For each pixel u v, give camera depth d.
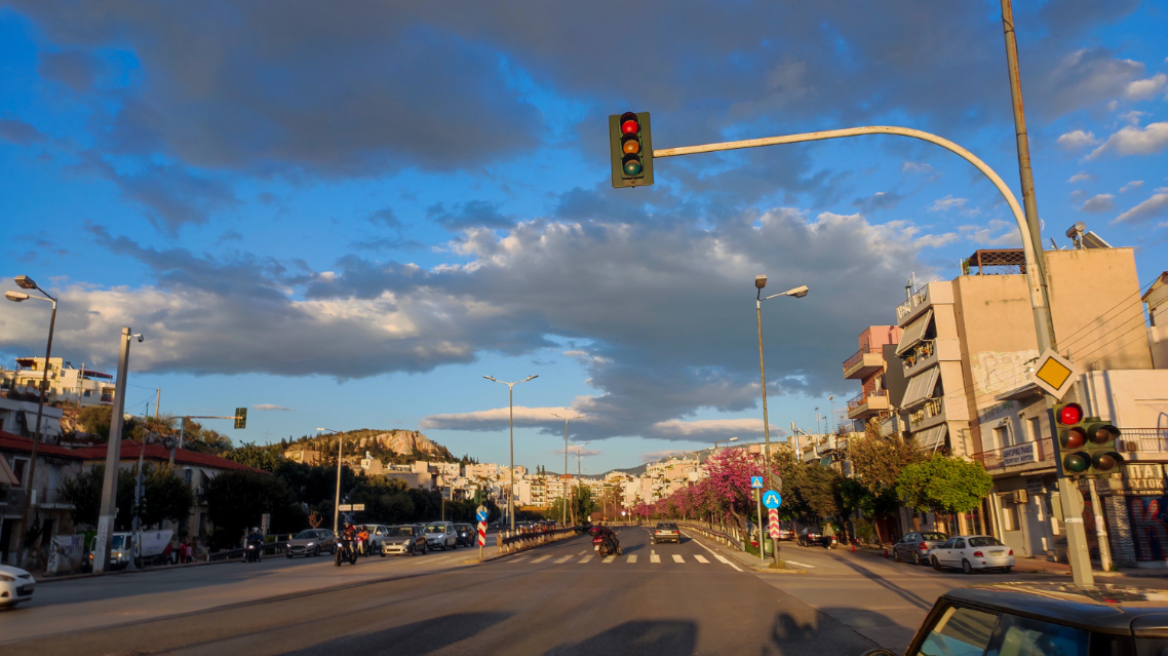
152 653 9.61
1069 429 8.46
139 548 36.03
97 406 76.12
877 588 19.22
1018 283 40.84
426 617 13.36
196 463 56.34
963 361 41.12
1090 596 3.19
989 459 36.97
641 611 14.31
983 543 25.31
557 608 14.80
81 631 11.67
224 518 51.94
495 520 151.88
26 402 51.50
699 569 27.17
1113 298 38.69
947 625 3.82
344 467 89.88
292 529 56.97
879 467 39.69
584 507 113.94
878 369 54.47
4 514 39.59
